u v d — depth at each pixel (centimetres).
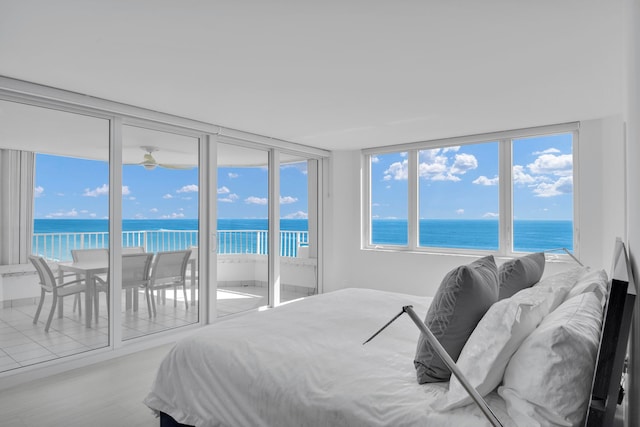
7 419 263
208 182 475
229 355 207
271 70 296
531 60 277
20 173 333
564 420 129
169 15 215
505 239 513
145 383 320
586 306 164
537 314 164
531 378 137
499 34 238
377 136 538
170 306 440
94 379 329
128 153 407
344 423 158
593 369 129
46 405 282
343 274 640
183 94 354
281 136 538
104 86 332
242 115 428
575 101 376
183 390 216
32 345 337
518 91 346
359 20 221
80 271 367
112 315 385
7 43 249
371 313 275
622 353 109
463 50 261
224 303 502
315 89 341
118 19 219
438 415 146
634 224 142
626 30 179
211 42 249
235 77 311
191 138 464
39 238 343
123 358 380
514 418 138
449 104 387
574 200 466
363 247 634
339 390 169
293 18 219
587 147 447
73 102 347
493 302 187
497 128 490
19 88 315
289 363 192
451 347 171
